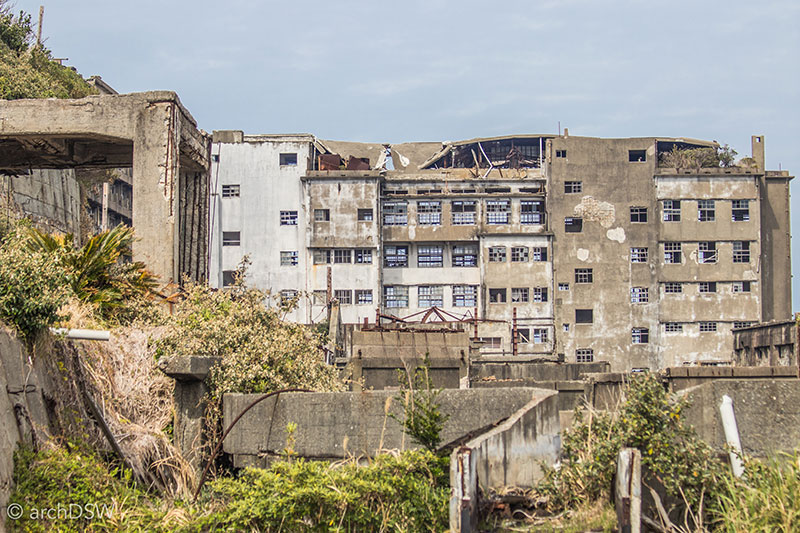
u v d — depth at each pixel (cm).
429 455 854
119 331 1210
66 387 991
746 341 4353
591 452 852
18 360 891
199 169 2273
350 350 2245
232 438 936
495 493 818
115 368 1114
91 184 4162
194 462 952
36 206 3097
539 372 2520
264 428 932
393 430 912
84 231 3775
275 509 791
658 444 791
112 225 5466
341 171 5791
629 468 739
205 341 1252
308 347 1461
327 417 923
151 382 1120
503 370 2528
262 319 1473
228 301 1481
